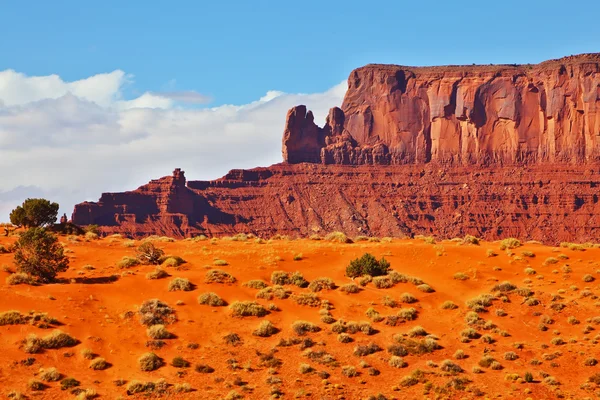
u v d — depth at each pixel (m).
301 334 80.38
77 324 78.00
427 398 69.88
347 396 70.00
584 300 88.56
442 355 77.88
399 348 77.69
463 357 77.31
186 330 79.81
